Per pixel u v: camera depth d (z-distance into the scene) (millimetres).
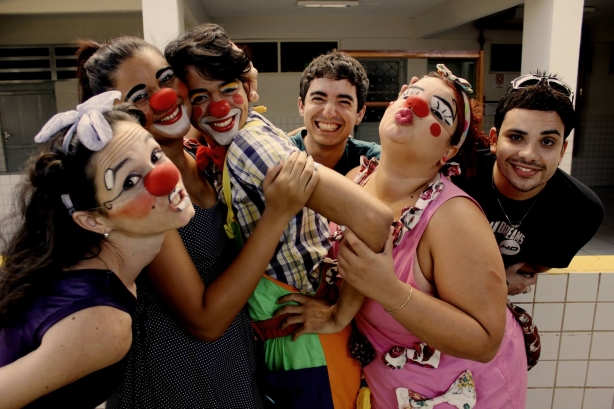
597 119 7902
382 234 979
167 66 954
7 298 787
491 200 1443
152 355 1027
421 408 1136
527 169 1269
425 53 4082
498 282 1034
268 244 961
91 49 1011
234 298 962
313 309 1156
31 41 6828
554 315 1840
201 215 1023
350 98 1671
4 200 5004
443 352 1048
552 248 1476
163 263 929
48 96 7008
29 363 737
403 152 1090
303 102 1837
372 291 998
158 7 3793
